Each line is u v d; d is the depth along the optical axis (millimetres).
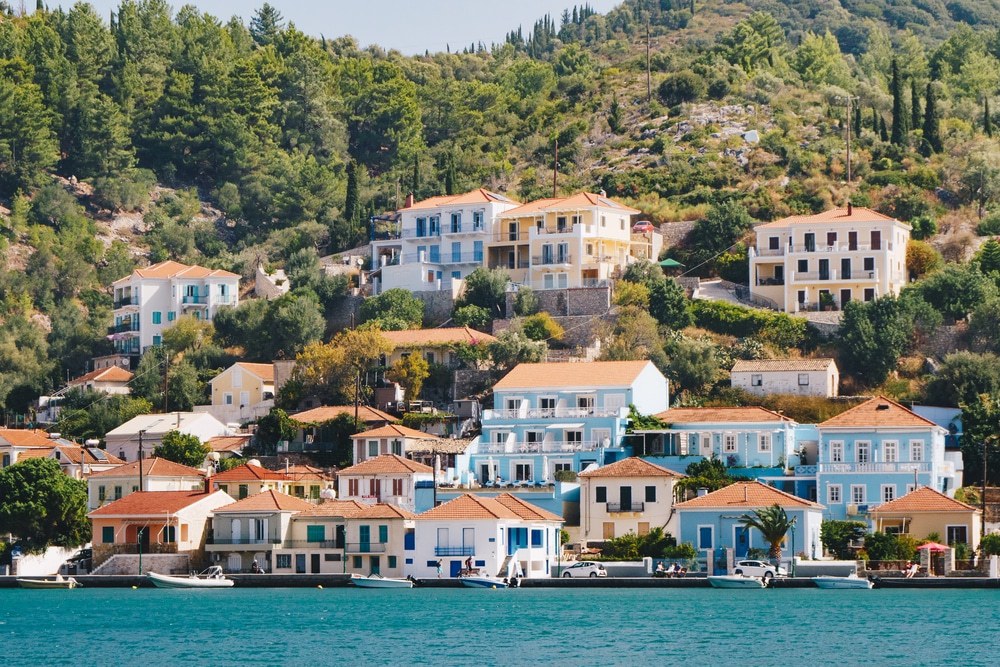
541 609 178875
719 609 177125
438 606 183250
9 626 168875
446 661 143875
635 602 185125
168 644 155125
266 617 174750
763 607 178625
